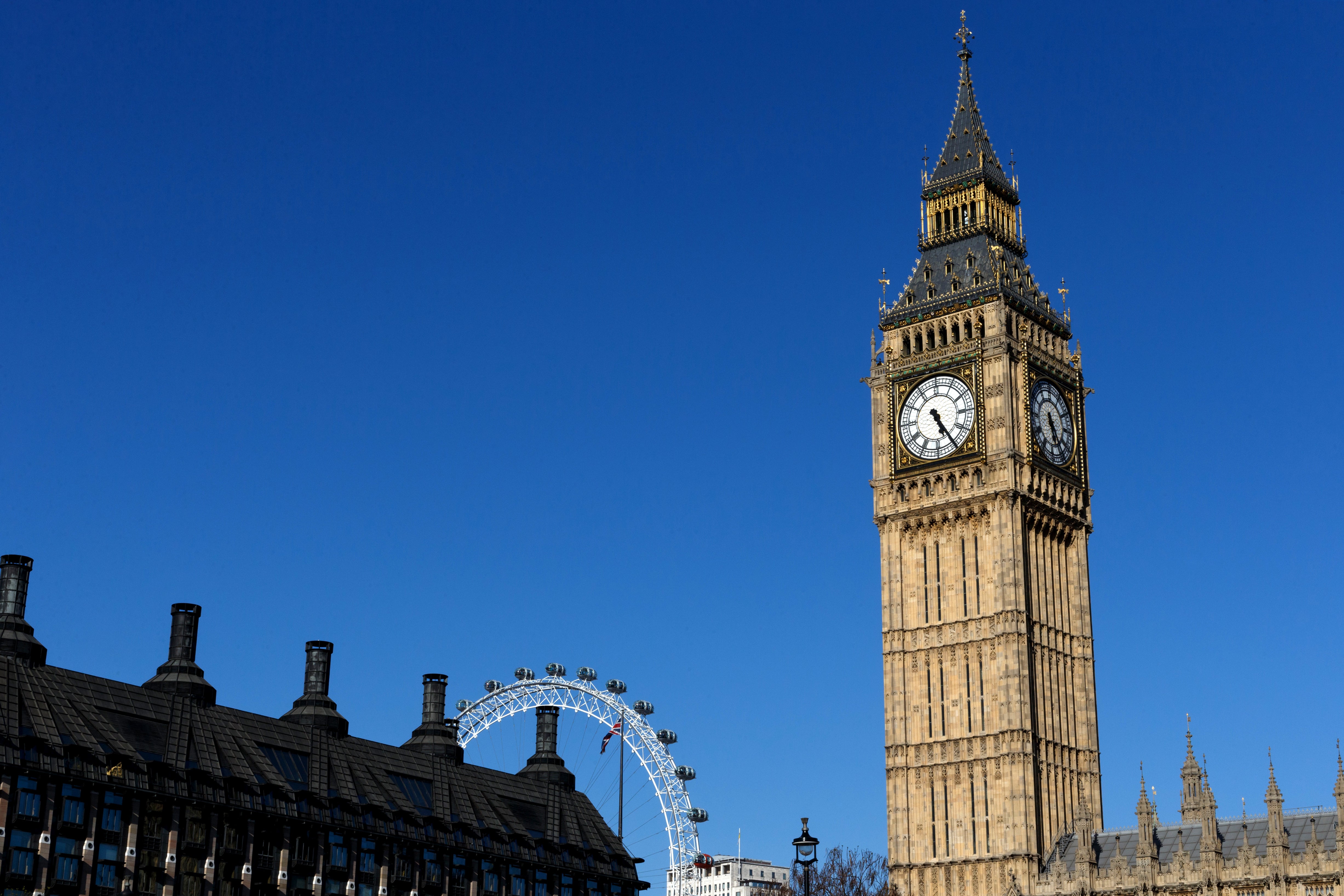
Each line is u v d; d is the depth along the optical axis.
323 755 115.31
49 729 95.75
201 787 103.44
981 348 144.62
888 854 139.00
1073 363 153.50
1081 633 145.25
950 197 153.38
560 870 132.00
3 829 91.31
